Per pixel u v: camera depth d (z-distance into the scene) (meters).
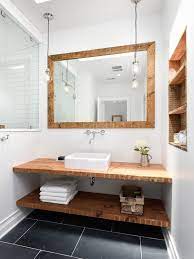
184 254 1.04
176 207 1.24
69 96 2.09
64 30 2.10
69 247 1.40
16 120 1.91
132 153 1.92
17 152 1.78
